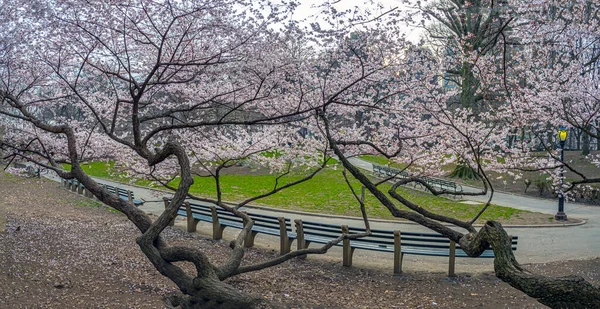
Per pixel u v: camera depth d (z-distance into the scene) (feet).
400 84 27.12
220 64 25.61
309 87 26.78
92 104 31.14
